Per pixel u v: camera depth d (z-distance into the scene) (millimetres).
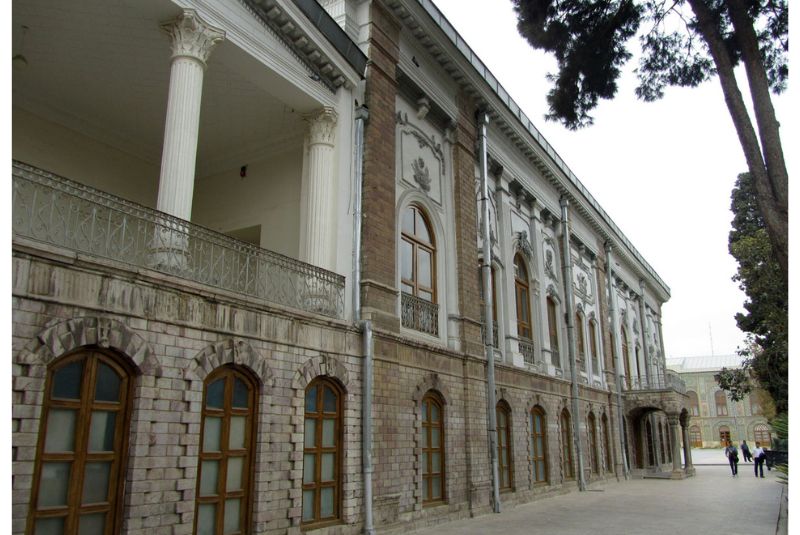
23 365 5980
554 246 23156
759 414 74688
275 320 9305
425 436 13180
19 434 5871
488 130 18359
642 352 35312
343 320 10844
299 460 9305
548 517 14359
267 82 10727
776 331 24562
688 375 80312
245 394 8836
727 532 12508
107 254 7117
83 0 9281
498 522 13430
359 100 12570
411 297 13438
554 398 20266
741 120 9141
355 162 12117
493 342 16875
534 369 19125
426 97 14961
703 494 20516
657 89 12336
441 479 13461
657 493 20766
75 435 6570
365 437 10812
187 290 7859
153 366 7273
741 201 31172
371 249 11938
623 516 14719
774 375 27047
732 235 30953
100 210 7453
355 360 11016
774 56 11070
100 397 6855
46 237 7281
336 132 11859
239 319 8648
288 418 9289
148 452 7094
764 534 12289
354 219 11820
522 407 17766
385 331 11773
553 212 23078
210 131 13477
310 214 11305
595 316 26844
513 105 19219
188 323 7832
